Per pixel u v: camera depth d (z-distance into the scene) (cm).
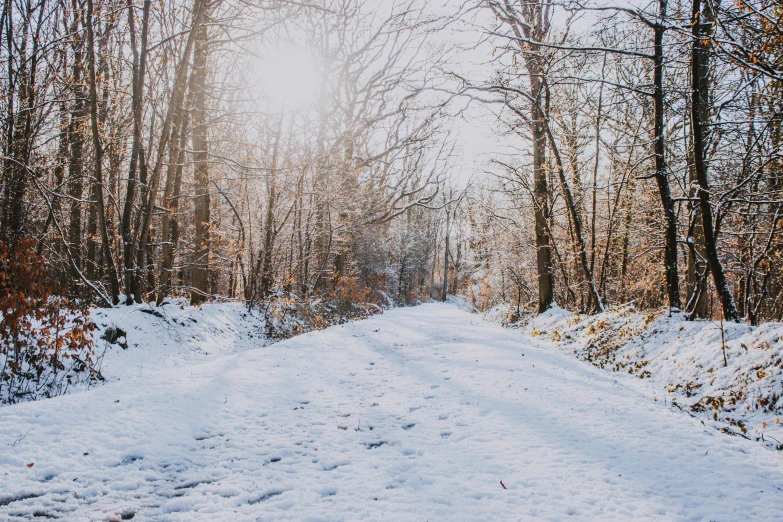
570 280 2172
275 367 795
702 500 354
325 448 466
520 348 1027
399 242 4891
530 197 2073
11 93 1268
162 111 1582
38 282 800
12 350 762
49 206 1224
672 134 1495
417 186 3256
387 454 453
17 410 496
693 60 932
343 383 731
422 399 649
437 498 358
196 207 1703
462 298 5578
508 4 1523
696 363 823
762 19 757
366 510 340
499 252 2658
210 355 1243
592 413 558
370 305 2850
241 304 1842
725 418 645
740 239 1410
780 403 609
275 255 2095
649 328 1089
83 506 344
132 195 1258
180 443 464
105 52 1479
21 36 1352
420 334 1399
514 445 464
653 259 1780
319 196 2105
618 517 327
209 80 1898
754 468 413
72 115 1550
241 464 425
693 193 1328
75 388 782
